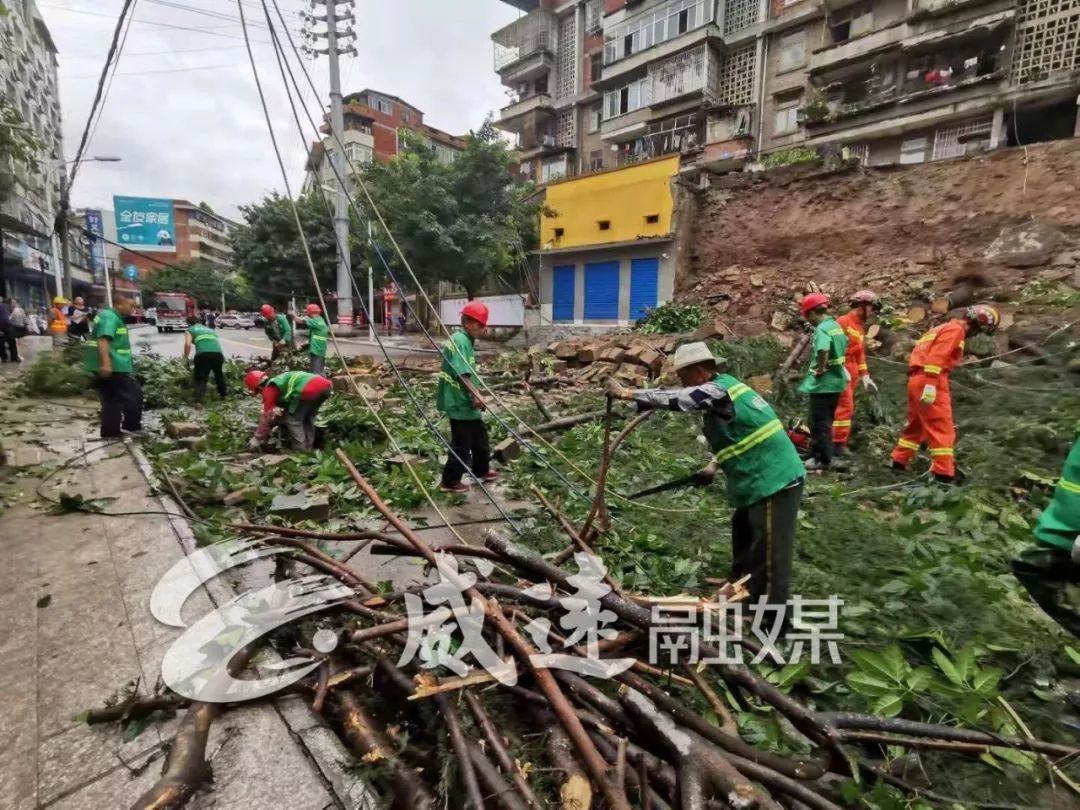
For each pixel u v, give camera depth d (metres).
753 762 1.72
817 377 5.74
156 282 50.75
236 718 2.00
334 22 14.49
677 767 1.56
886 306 11.13
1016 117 16.39
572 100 29.88
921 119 17.42
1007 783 1.93
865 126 18.45
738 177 15.45
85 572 3.06
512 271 22.27
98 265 35.94
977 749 1.97
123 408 6.34
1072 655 2.48
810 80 20.36
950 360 5.11
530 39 31.25
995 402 6.60
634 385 9.70
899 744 1.96
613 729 1.83
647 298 16.55
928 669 2.38
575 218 18.23
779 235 14.50
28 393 8.80
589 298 18.11
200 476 4.77
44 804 1.65
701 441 6.81
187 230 63.62
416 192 17.34
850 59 18.97
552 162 30.77
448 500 4.77
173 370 10.81
